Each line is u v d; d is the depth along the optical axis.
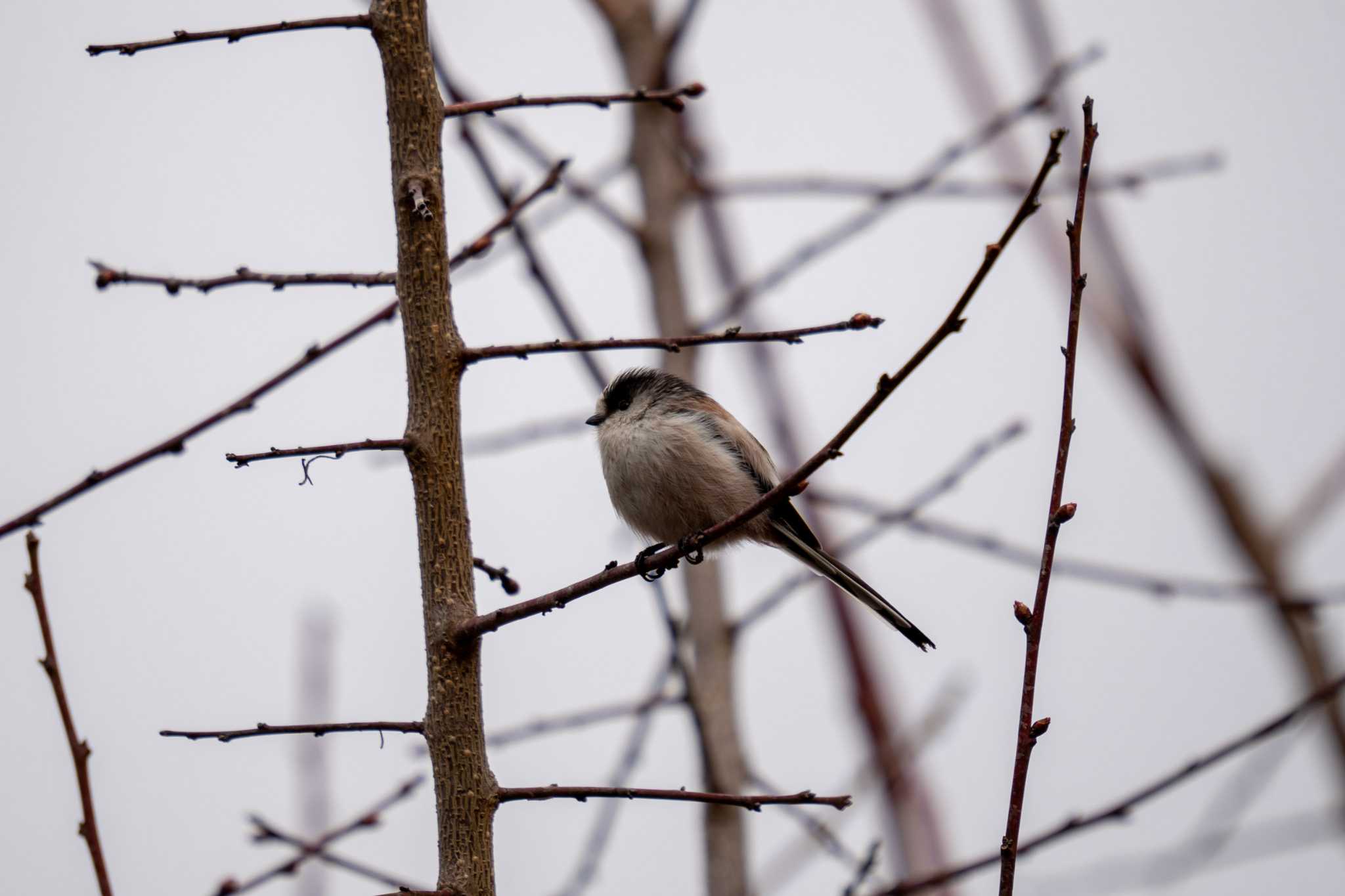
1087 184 6.23
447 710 6.92
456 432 7.23
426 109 7.40
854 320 7.05
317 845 7.98
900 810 10.64
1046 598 6.16
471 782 6.86
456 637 6.97
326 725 6.98
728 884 10.99
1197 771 8.09
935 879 8.37
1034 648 6.11
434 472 7.12
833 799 6.81
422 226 7.27
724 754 11.45
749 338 7.12
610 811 10.66
